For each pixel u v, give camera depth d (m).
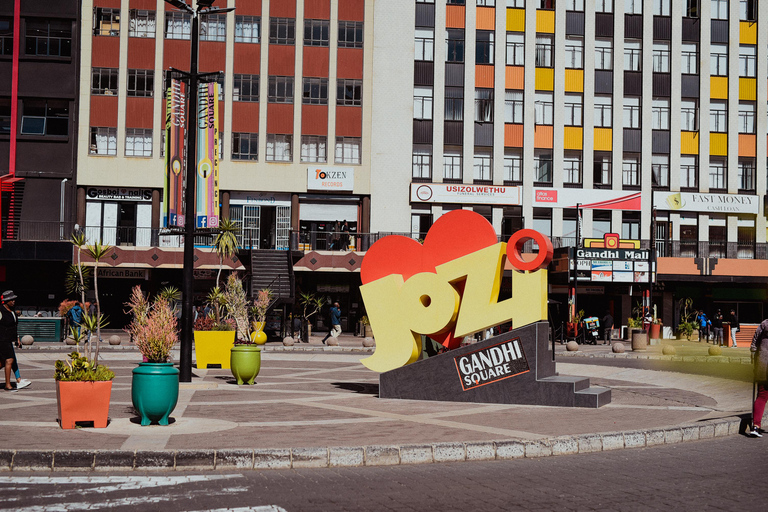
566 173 45.78
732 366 24.11
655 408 12.63
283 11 43.66
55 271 40.31
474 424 10.48
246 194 43.28
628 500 6.63
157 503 6.32
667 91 46.62
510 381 13.16
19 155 40.75
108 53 42.16
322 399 13.55
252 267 38.69
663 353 28.58
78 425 9.77
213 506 6.23
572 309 38.34
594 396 12.63
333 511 6.12
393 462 8.18
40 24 41.28
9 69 40.84
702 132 46.59
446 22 45.38
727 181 46.69
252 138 43.25
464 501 6.53
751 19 47.00
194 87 16.56
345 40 44.16
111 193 41.88
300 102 43.56
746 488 7.17
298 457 7.96
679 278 43.84
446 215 14.54
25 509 6.08
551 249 13.46
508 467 8.10
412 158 44.66
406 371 13.80
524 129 45.50
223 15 43.25
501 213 45.03
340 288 43.25
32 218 40.50
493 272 13.81
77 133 41.69
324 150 43.81
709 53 46.72
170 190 27.23
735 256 46.12
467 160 45.06
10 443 8.27
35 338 31.14
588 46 46.09
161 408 9.80
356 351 29.20
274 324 37.16
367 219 43.75
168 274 41.50
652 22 46.62
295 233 42.72
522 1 45.88
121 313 41.03
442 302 14.08
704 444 9.80
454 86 45.19
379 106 44.22
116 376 17.36
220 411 11.59
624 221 45.97
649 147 46.25
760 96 46.84
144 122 42.19
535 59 45.91
